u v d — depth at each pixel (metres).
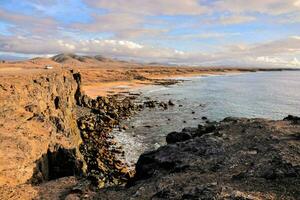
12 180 23.62
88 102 71.81
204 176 21.08
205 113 69.12
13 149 26.44
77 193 22.05
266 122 34.03
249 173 20.27
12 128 29.59
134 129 54.72
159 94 104.25
